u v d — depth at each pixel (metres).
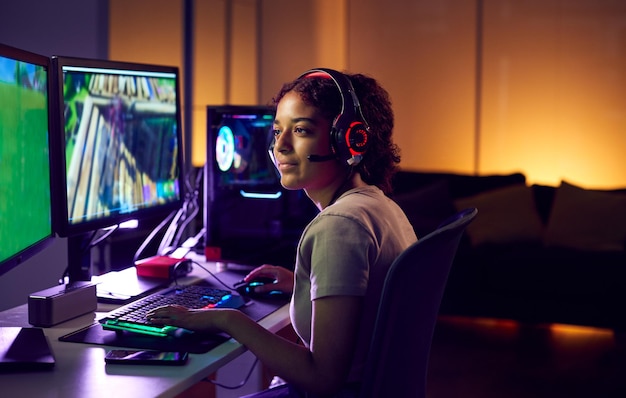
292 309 1.43
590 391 3.60
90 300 1.66
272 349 1.35
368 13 5.94
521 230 4.73
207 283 2.01
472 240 4.75
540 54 5.62
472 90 5.77
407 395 1.32
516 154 5.71
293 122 1.44
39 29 2.89
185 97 4.06
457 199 5.14
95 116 1.73
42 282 2.74
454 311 4.44
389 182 1.55
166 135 2.10
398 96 5.93
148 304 1.62
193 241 2.33
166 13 4.50
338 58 6.00
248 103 5.75
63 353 1.37
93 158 1.73
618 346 4.35
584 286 4.22
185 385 1.24
